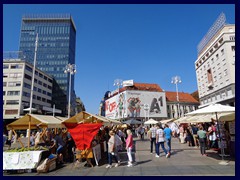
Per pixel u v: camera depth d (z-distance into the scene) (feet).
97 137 38.24
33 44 324.39
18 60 207.21
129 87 266.77
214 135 43.70
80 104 480.23
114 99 267.39
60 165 31.73
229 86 124.47
